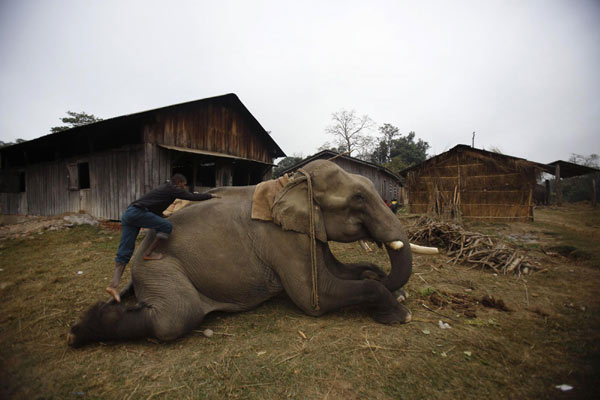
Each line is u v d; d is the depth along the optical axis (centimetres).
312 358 240
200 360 240
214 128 1197
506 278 446
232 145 1295
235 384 210
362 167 1919
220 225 319
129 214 292
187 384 211
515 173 1130
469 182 1238
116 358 243
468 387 203
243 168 1524
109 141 1069
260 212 323
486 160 1192
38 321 314
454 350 248
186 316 267
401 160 4419
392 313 302
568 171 2034
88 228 936
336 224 326
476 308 334
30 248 684
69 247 692
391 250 330
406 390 201
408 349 250
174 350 255
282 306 348
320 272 310
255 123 1400
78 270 505
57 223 966
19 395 200
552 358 232
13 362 237
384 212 328
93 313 259
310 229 304
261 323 305
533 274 460
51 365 233
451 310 331
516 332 275
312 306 307
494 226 1027
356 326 295
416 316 315
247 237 320
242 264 313
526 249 616
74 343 254
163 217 330
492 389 201
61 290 409
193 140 1095
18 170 1402
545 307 333
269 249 318
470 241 602
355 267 391
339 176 329
